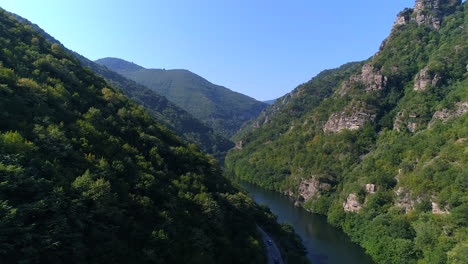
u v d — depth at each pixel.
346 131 151.75
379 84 157.75
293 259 72.88
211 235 52.47
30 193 32.84
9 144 35.84
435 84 129.38
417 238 75.06
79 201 36.59
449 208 74.81
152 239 41.47
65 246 31.53
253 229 68.19
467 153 81.69
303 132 196.88
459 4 188.75
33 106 48.97
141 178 50.19
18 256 27.22
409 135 119.38
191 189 60.12
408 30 182.75
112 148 52.81
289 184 161.00
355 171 126.94
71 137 48.56
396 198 96.44
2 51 60.88
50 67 66.44
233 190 80.56
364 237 92.31
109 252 35.44
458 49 138.88
